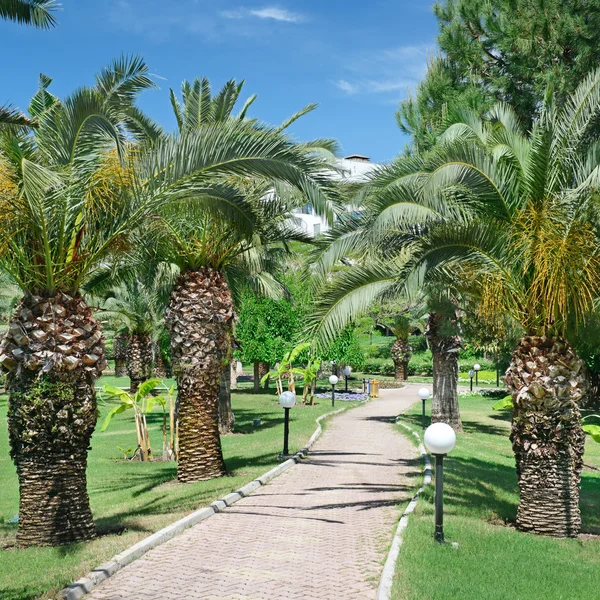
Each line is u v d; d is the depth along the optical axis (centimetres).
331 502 1038
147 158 885
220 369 1347
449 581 634
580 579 679
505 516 992
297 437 1842
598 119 942
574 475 911
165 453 1755
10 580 645
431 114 2038
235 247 1400
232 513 964
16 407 813
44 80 1128
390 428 2156
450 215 930
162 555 745
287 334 3111
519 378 920
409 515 900
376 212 909
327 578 659
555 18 1772
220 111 1587
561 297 855
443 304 1227
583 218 871
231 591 621
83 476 838
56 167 844
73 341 824
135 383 3375
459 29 1995
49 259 814
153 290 1877
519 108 1866
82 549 759
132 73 907
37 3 1017
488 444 1969
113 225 881
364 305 942
